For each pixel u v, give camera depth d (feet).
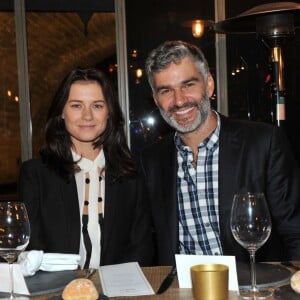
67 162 7.23
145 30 18.58
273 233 7.01
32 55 18.97
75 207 7.12
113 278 5.26
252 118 18.58
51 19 19.08
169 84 6.78
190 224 6.89
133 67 18.62
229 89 18.61
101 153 7.42
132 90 18.63
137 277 5.25
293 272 5.18
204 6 18.52
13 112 19.04
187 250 6.92
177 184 7.03
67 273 5.44
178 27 18.61
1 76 18.93
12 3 18.19
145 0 18.54
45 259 5.55
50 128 7.36
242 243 4.69
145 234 7.36
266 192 6.87
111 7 18.57
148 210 7.41
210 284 4.33
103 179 7.33
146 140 18.66
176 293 4.73
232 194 6.72
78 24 19.24
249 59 18.44
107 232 7.11
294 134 18.40
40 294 4.83
